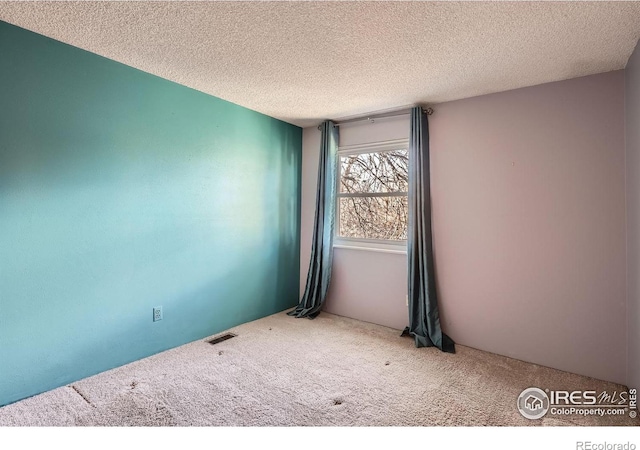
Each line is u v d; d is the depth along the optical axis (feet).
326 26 5.93
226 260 10.36
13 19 5.86
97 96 7.25
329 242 11.93
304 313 11.80
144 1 5.28
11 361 6.24
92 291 7.31
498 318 8.84
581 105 7.71
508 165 8.66
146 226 8.27
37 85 6.38
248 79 8.43
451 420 5.97
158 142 8.45
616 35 6.00
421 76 7.97
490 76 7.87
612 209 7.36
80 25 6.04
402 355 8.72
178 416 5.97
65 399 6.42
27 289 6.39
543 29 5.88
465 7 5.31
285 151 12.41
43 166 6.52
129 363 7.98
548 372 7.86
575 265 7.80
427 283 9.55
